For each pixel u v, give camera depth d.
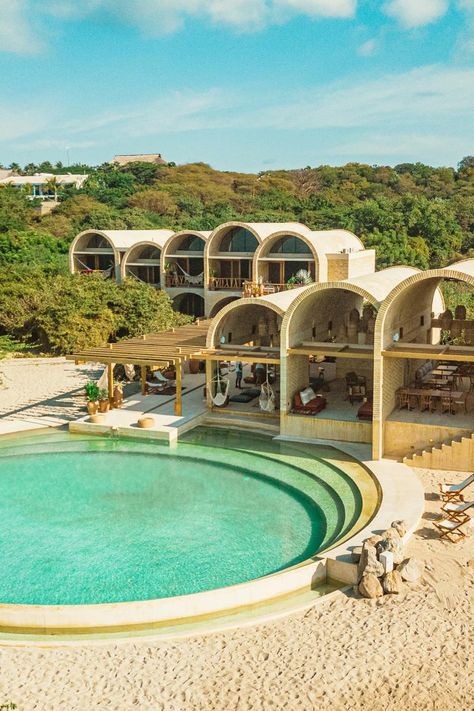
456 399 29.05
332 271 51.91
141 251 61.16
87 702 14.70
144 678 15.40
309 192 126.00
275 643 16.53
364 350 30.09
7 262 80.06
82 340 48.94
